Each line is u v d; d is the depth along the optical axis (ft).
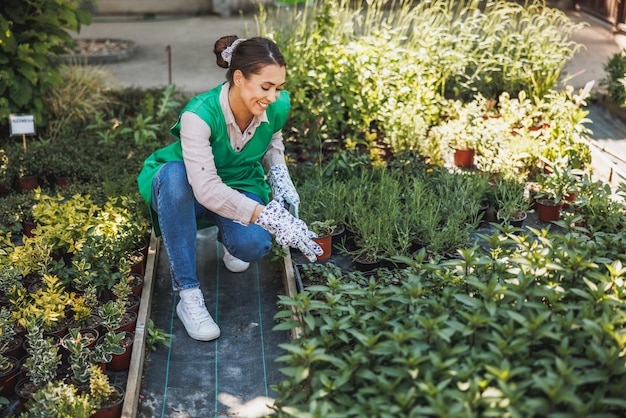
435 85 21.26
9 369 11.77
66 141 19.97
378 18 21.72
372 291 11.11
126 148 19.88
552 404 8.33
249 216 12.13
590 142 19.12
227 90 12.67
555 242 11.68
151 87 25.85
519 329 9.34
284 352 12.84
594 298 10.09
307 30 21.86
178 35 35.53
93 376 10.85
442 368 8.96
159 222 13.17
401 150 18.48
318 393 9.05
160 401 11.80
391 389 8.91
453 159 19.86
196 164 12.26
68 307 13.41
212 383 12.22
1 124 20.66
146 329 12.89
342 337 9.91
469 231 15.52
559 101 19.94
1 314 12.10
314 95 19.97
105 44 32.76
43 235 14.30
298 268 14.47
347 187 16.26
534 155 18.21
